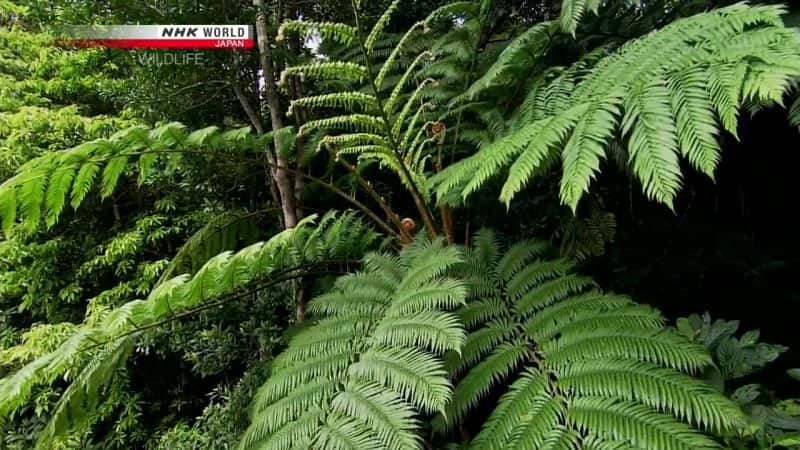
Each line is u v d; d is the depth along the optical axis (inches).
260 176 96.3
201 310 54.4
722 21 37.9
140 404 90.6
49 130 92.7
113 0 75.8
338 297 51.5
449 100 66.3
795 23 44.6
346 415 37.4
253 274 55.8
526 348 43.2
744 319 66.6
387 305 48.2
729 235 69.9
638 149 34.1
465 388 41.3
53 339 87.3
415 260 51.8
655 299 69.2
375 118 53.3
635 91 36.9
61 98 109.0
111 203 107.3
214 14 79.0
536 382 39.2
